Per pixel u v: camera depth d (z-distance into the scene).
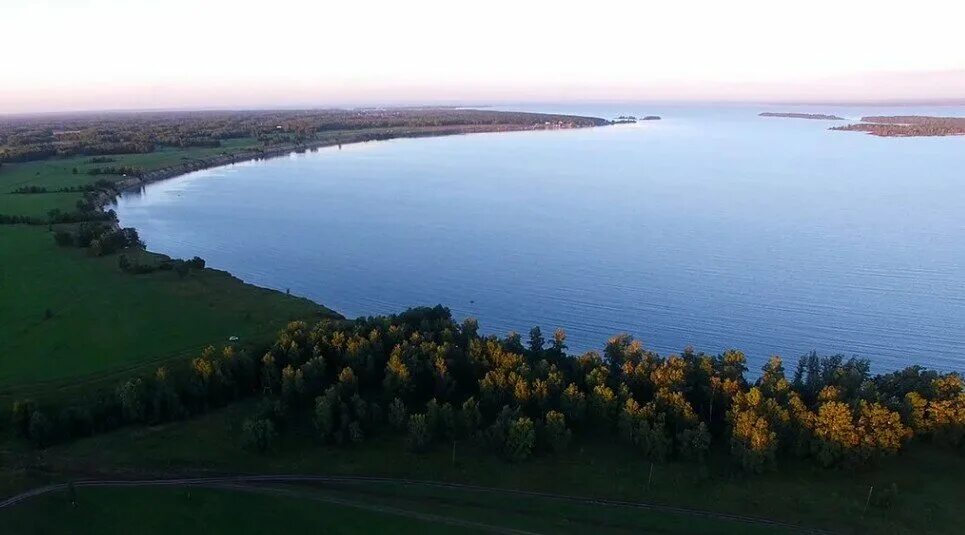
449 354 102.94
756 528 77.62
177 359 107.94
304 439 91.75
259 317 128.75
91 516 73.88
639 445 89.62
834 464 86.75
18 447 86.88
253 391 102.31
